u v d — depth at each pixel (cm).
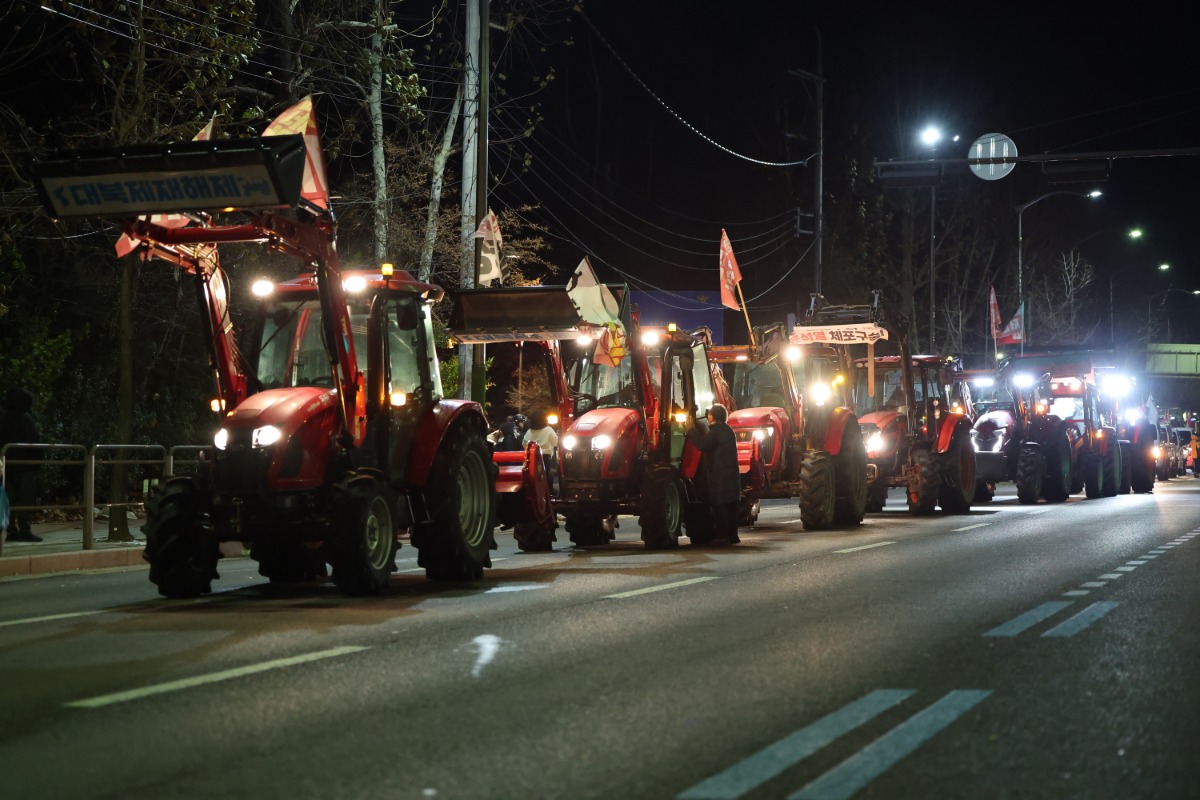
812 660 805
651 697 689
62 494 2228
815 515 2050
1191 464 5944
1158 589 1194
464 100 2688
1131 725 621
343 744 586
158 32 1981
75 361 2519
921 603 1091
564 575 1354
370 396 1230
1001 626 952
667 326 1778
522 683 730
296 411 1170
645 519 1708
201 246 1249
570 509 1761
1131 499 3275
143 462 1811
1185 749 574
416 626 961
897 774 531
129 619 1030
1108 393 3509
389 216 2750
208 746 585
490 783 519
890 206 5666
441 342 2825
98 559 1648
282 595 1209
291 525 1171
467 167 2697
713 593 1170
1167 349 6078
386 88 2409
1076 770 538
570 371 1936
